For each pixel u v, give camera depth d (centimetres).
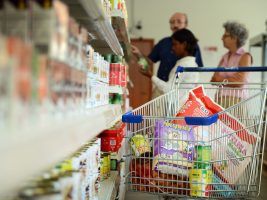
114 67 256
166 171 188
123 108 327
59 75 84
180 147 188
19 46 62
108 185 215
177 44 398
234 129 201
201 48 656
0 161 48
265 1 658
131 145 195
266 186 372
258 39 599
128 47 412
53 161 68
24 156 55
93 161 155
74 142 84
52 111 79
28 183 84
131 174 195
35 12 77
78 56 105
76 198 109
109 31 192
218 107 204
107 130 256
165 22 657
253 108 221
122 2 279
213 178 193
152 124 196
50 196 79
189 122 174
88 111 129
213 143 197
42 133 65
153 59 591
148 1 659
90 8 132
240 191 193
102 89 199
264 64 601
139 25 657
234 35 583
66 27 89
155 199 319
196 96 209
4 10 75
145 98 659
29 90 66
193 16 655
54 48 80
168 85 375
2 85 57
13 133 57
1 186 48
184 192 187
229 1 657
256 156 201
